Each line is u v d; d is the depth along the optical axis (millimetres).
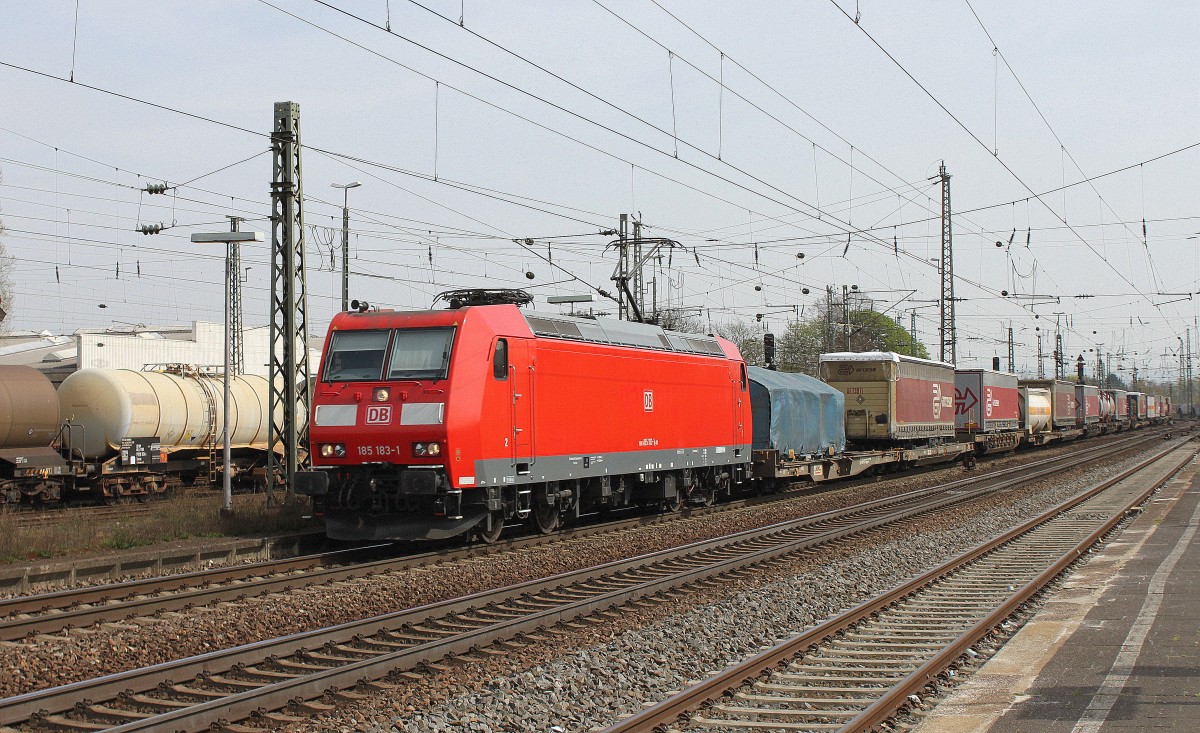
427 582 15508
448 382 17672
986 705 8812
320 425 18281
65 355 55844
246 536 18906
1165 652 10391
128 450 29500
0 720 8250
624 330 23047
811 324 77875
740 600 14148
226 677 10008
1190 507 25562
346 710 8906
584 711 9227
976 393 47469
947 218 50656
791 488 34781
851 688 9609
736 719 8781
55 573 15023
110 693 9164
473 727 8625
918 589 14859
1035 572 16312
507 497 19375
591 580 15562
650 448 23391
